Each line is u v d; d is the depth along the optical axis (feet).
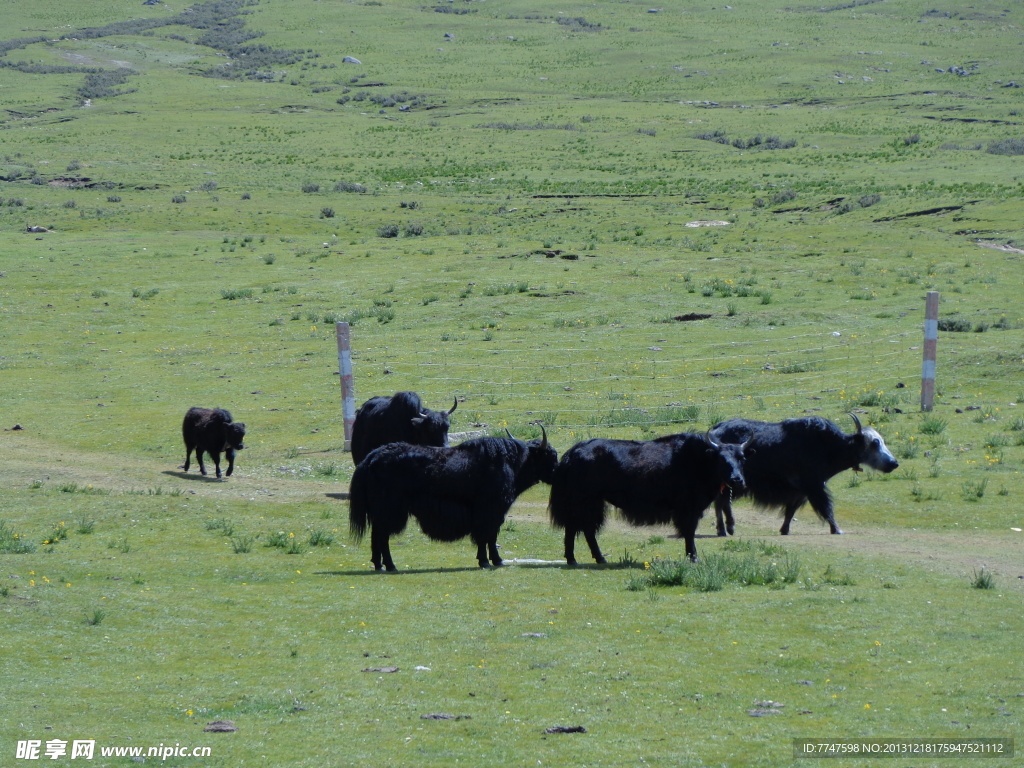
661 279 204.64
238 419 125.18
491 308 184.24
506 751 36.32
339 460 105.81
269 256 247.91
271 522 80.94
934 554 67.56
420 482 64.69
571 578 61.72
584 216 330.34
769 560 65.62
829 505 76.23
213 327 183.73
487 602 56.18
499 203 366.22
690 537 65.62
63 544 72.64
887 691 41.55
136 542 74.23
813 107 646.33
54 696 41.55
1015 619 50.85
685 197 366.02
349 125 601.21
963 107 615.57
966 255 225.35
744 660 45.78
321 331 175.42
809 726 38.17
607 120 602.85
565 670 44.83
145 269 240.12
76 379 152.46
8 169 439.22
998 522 77.82
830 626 50.16
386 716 39.75
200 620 53.31
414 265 234.17
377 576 63.52
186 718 39.65
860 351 143.33
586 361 145.18
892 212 298.56
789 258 229.86
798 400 120.88
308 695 42.14
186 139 552.00
